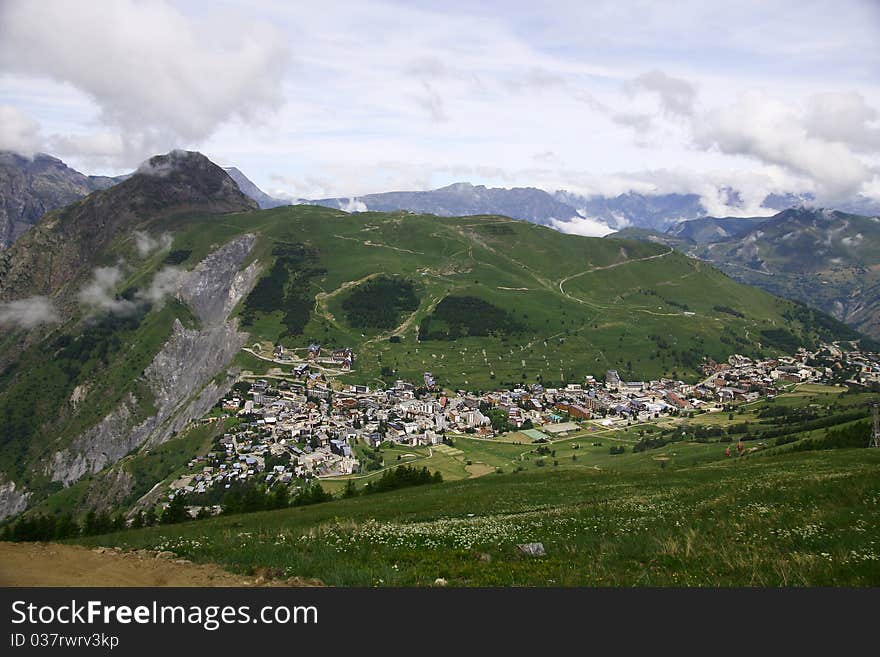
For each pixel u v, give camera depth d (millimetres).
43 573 21703
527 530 29703
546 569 21188
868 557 19422
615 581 19156
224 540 29375
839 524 24953
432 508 51219
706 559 21219
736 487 39844
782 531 24422
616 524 29781
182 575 21281
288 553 23797
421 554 23953
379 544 26297
